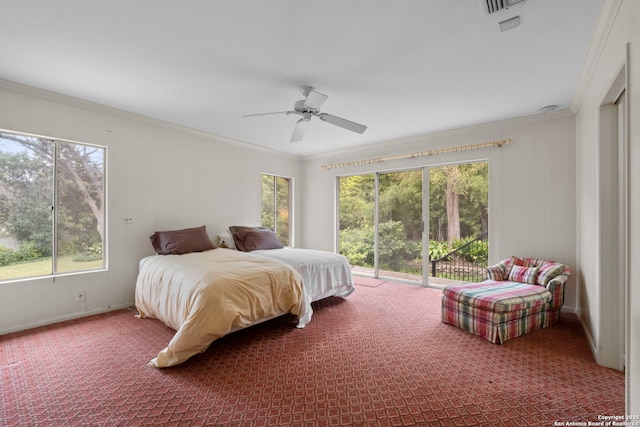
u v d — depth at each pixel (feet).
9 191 9.39
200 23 6.15
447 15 5.88
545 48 7.05
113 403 5.82
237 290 8.11
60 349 8.09
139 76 8.50
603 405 5.77
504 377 6.76
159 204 12.78
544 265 10.85
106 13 5.82
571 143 11.16
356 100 10.20
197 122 12.72
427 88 9.25
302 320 9.78
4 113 9.03
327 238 18.80
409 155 15.26
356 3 5.55
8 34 6.48
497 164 12.87
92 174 11.07
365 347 8.30
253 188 16.92
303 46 7.00
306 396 6.07
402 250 16.08
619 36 5.42
